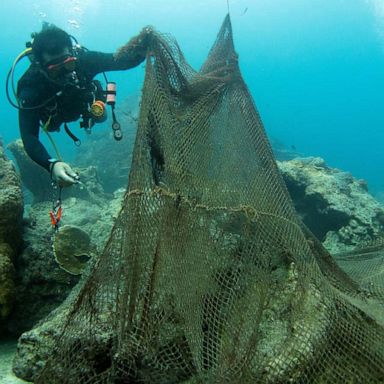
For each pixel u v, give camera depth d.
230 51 3.30
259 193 2.42
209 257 2.01
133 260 1.86
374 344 1.96
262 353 1.90
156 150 2.37
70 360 1.89
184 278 1.91
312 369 1.85
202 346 1.83
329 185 6.26
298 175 6.48
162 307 1.85
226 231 2.12
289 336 1.96
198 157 2.38
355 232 5.76
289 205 2.52
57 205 3.43
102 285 1.93
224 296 1.95
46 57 3.18
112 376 1.85
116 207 6.81
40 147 2.87
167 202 2.00
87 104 3.48
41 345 2.53
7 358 3.08
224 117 2.81
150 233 1.91
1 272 3.50
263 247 2.13
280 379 1.80
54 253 3.83
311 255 2.31
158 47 2.82
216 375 1.75
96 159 13.82
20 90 3.21
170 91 2.75
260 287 2.00
